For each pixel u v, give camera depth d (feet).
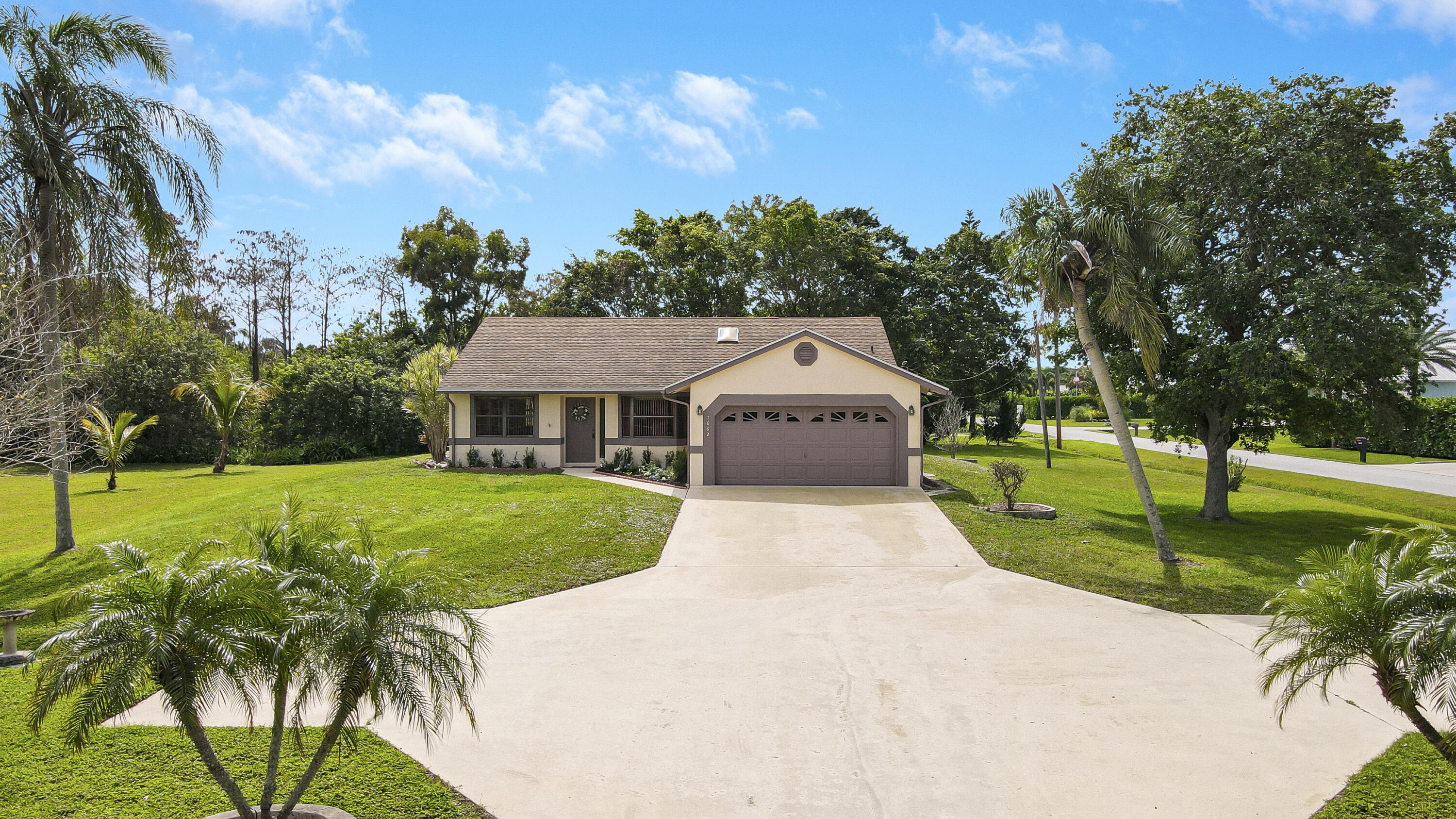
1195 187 55.77
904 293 143.43
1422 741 20.99
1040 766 19.83
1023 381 154.71
